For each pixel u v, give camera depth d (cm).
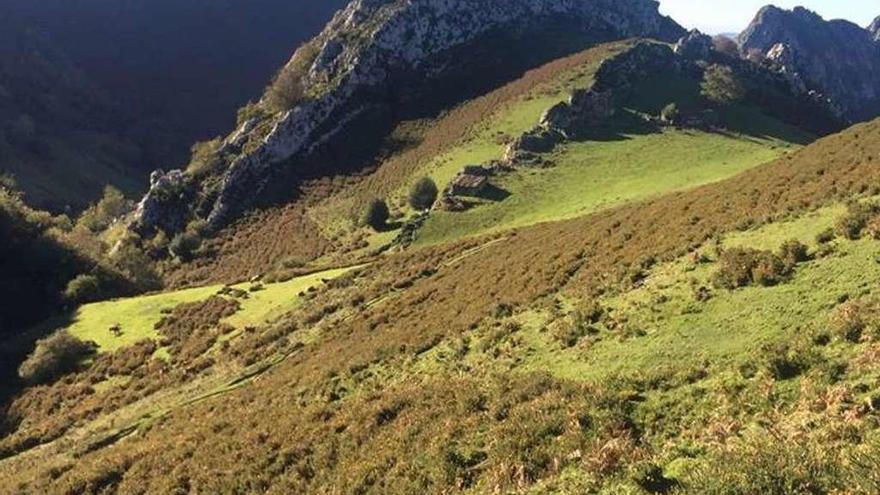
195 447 3531
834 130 15950
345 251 9975
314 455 2934
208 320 6538
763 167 5147
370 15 18262
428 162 12638
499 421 2553
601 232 4694
